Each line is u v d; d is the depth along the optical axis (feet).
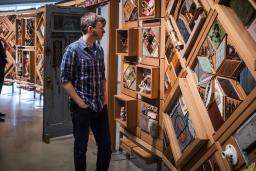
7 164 11.73
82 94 9.24
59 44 14.73
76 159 9.45
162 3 9.67
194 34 7.58
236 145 6.20
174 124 8.96
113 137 13.08
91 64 9.25
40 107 21.62
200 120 7.45
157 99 10.26
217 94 6.84
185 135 8.12
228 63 6.44
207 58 7.23
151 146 10.78
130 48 11.03
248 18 6.02
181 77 8.43
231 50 6.36
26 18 23.02
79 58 9.14
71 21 14.96
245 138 5.95
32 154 12.84
